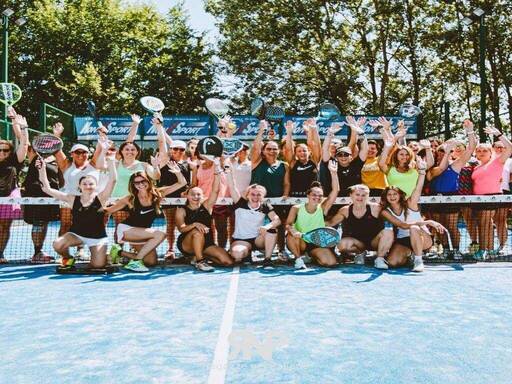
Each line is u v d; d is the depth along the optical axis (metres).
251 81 25.11
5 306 4.34
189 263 6.75
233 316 3.95
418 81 23.34
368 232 6.54
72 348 3.20
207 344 3.25
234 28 24.39
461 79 22.33
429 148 6.98
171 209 7.05
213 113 7.55
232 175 6.62
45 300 4.56
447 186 6.99
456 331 3.55
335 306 4.28
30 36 27.86
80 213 6.05
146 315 4.00
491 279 5.57
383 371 2.79
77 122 16.44
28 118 27.48
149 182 6.23
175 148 7.32
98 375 2.74
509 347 3.19
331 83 23.23
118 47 28.73
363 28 22.69
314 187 6.39
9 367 2.88
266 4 23.48
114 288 5.11
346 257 6.88
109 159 6.11
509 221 10.49
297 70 24.22
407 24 23.03
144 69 28.23
